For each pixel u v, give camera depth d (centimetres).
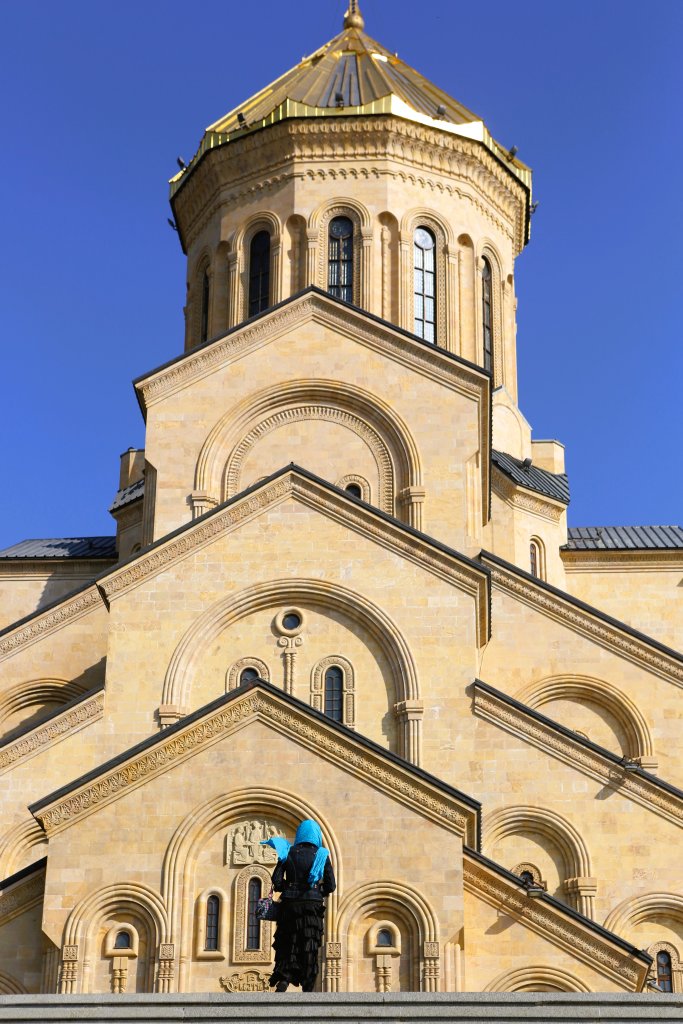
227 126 5062
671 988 3525
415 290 4791
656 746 4112
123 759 3192
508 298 5112
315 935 2412
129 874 3127
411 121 4816
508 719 3622
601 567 4894
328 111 4794
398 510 4053
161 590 3666
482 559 4262
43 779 3584
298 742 3206
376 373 4159
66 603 4322
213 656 3634
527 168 5188
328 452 4119
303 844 2486
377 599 3644
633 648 4184
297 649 3634
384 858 3119
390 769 3170
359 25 5728
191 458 4100
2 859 3559
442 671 3603
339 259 4766
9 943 3158
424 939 3059
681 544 4931
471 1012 2183
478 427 4125
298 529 3703
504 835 3612
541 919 3172
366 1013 2186
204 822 3159
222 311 4891
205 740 3212
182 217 5209
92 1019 2217
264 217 4841
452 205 4894
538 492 4775
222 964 3069
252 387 4166
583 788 3622
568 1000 2327
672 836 3603
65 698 4259
